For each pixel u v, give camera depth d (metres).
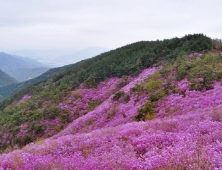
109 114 30.62
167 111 22.66
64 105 41.94
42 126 35.06
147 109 24.47
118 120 27.02
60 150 9.98
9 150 16.88
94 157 7.78
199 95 23.45
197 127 9.43
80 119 33.06
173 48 53.53
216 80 26.48
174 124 11.22
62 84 53.53
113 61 62.41
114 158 7.12
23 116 39.97
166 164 5.79
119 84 47.47
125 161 6.69
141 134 10.14
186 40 54.25
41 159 8.50
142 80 39.69
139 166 6.23
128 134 10.68
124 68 52.88
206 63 34.81
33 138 32.12
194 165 5.43
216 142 7.25
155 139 8.79
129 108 30.12
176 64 38.22
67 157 8.65
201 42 46.03
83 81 54.91
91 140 10.55
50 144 11.07
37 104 45.44
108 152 8.20
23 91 67.88
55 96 46.78
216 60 34.66
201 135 8.02
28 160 8.55
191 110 19.55
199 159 5.72
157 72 40.16
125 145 9.19
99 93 46.75
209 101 20.12
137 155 7.73
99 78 53.88
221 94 20.92
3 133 35.31
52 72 165.75
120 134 10.95
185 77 31.42
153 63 50.28
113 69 55.59
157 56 51.41
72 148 9.90
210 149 6.46
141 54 57.38
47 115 38.44
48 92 52.91
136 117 24.03
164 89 29.89
